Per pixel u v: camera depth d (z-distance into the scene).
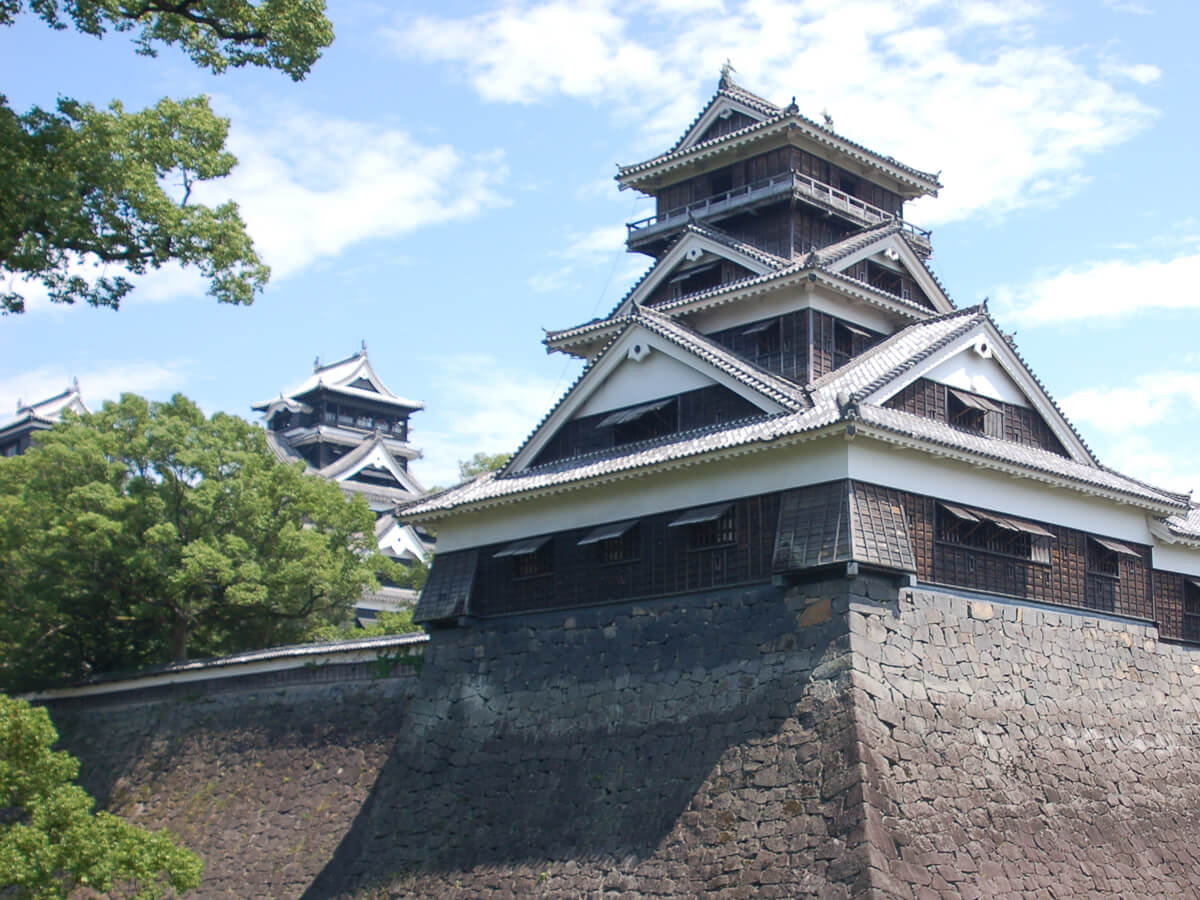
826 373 39.88
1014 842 32.00
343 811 41.53
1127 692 38.31
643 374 40.00
